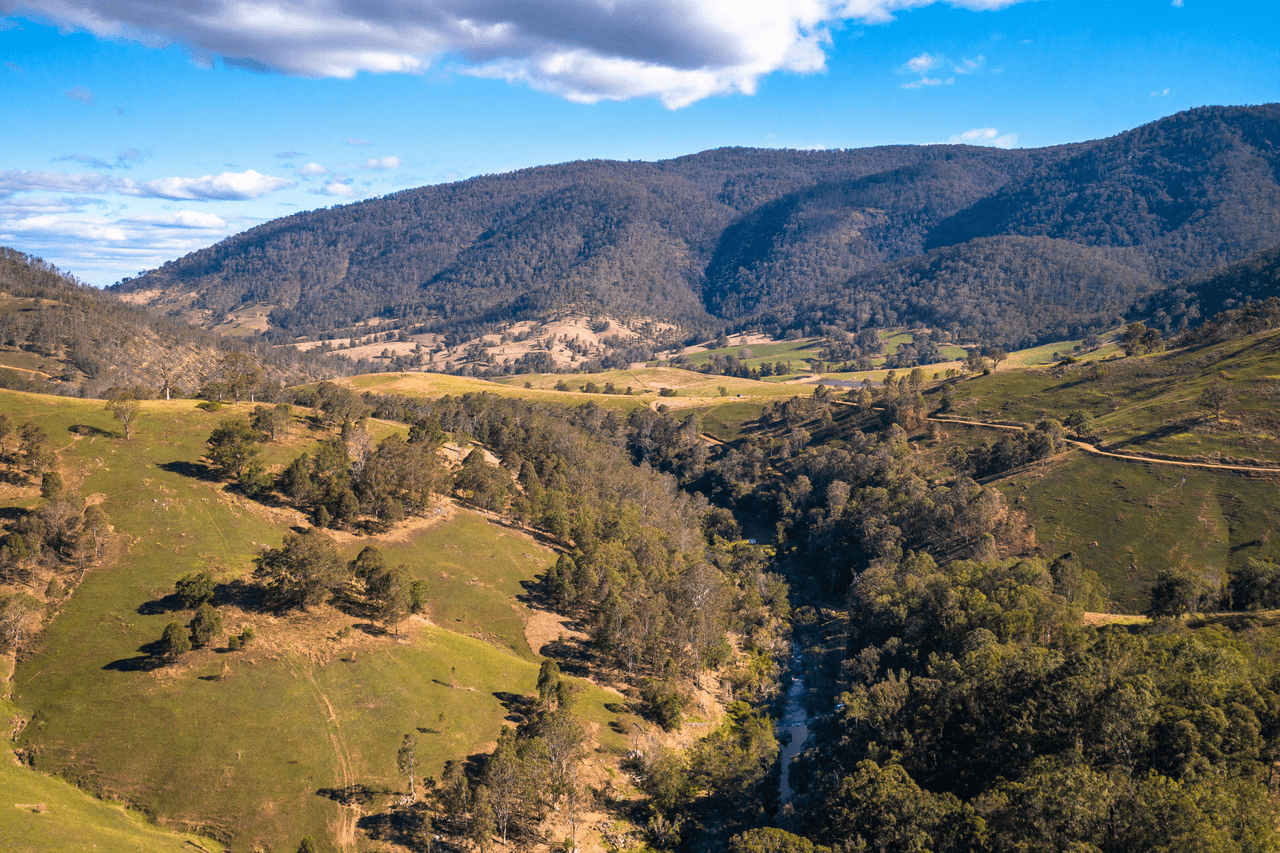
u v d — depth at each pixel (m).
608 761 89.31
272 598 95.25
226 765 72.44
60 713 74.69
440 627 106.75
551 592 122.88
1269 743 60.91
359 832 69.88
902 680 93.31
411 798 74.44
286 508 119.44
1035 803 56.03
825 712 112.50
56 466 111.75
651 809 83.00
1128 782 57.25
